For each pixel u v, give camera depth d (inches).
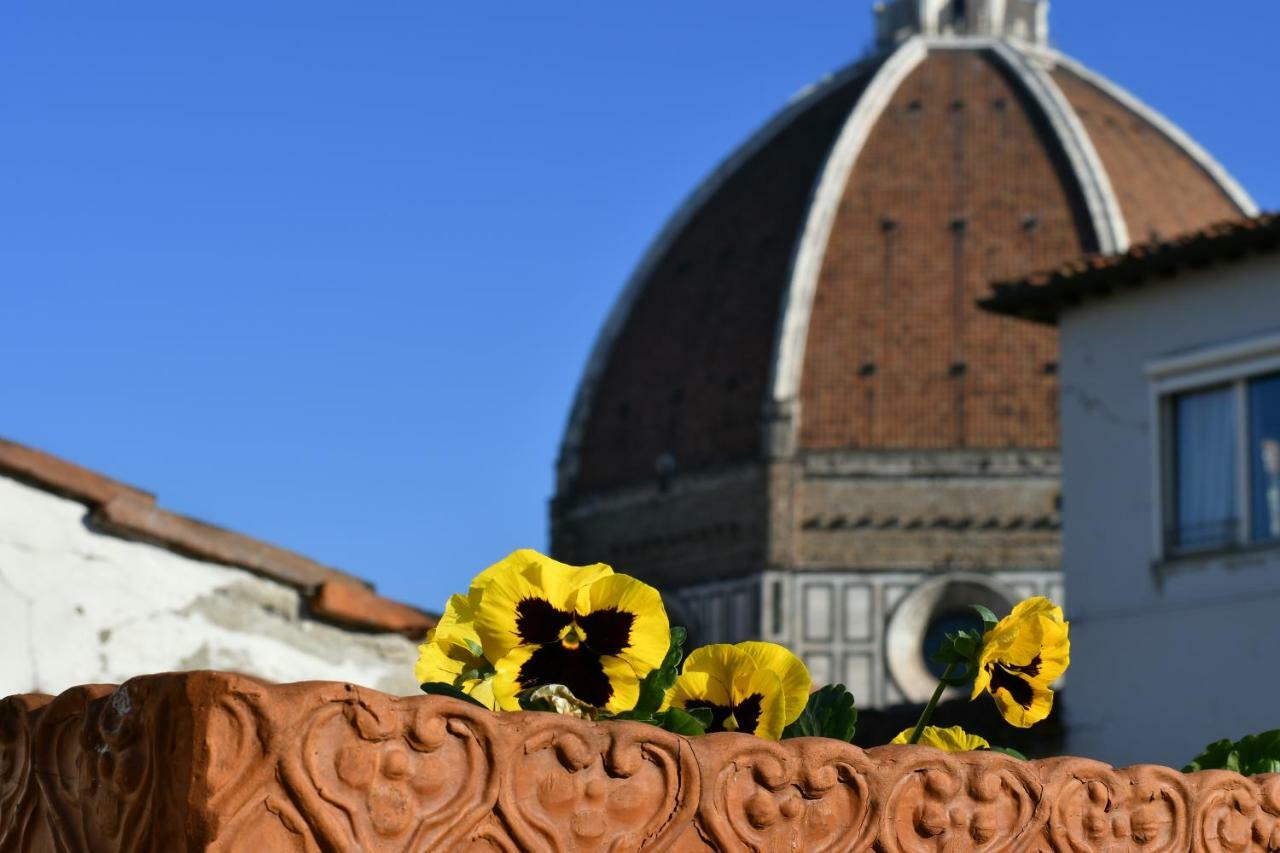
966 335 3430.1
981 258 3508.9
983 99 3757.4
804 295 3469.5
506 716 122.5
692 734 149.8
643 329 3745.1
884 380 3395.7
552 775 123.7
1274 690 992.9
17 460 380.8
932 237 3535.9
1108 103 3949.3
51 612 383.6
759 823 130.5
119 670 389.7
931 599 3216.0
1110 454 1103.6
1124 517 1090.1
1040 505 3238.2
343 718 113.9
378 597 430.3
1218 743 194.2
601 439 3715.6
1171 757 1040.2
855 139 3656.5
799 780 132.2
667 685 157.8
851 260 3521.2
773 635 3233.3
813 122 3811.5
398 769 115.9
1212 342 1048.8
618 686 149.0
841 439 3348.9
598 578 149.2
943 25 4013.3
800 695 163.2
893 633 3198.8
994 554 3221.0
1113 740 1074.1
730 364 3511.3
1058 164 3627.0
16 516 382.9
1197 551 1045.2
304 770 111.3
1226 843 158.2
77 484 386.9
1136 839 151.4
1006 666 172.1
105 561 392.2
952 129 3698.3
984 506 3245.6
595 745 125.2
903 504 3262.8
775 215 3646.7
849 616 3223.4
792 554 3262.8
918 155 3654.0
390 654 431.2
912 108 3735.2
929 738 181.2
